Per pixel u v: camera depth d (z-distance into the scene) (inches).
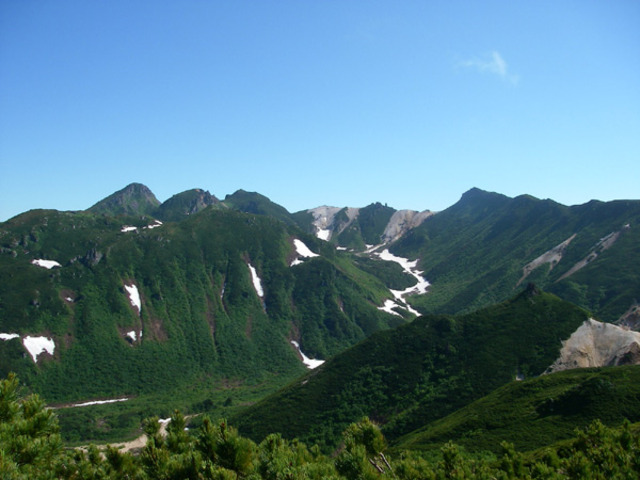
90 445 669.3
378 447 702.5
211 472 561.0
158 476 617.0
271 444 741.3
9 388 538.3
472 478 825.5
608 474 840.3
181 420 743.1
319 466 615.8
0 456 446.9
